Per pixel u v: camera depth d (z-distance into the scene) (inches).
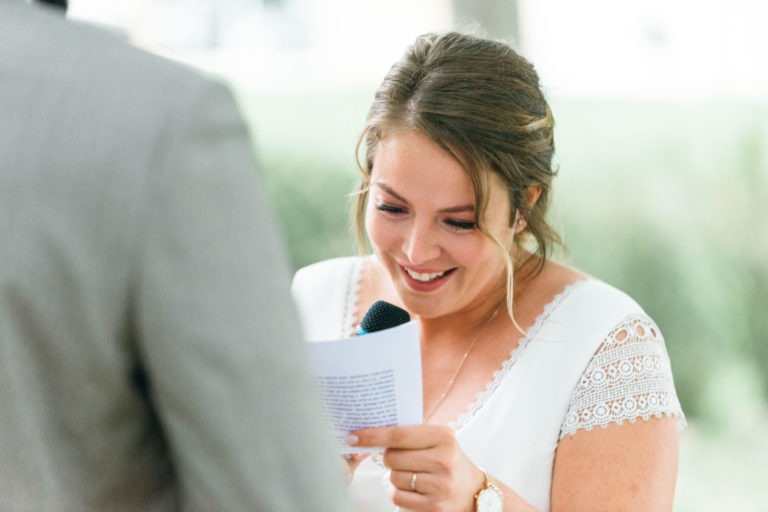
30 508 38.3
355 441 64.2
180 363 35.7
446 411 78.5
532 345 77.4
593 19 358.0
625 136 220.8
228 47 415.8
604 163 219.6
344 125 235.0
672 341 214.7
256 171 38.1
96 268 35.1
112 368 36.4
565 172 220.7
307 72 410.0
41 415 36.9
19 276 35.1
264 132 230.7
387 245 75.2
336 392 62.7
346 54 426.6
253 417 36.2
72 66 36.4
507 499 68.4
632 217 217.5
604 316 76.0
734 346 211.5
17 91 36.1
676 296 214.8
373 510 76.9
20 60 36.6
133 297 35.5
